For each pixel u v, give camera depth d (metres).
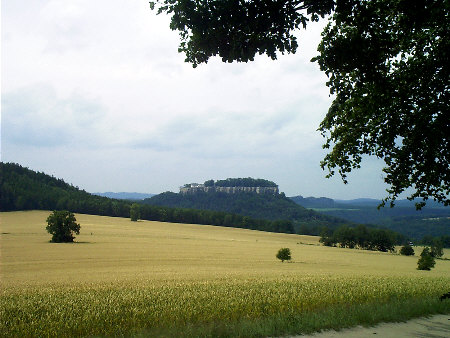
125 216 159.12
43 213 137.38
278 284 24.44
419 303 11.65
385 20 7.69
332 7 6.50
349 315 9.85
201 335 8.20
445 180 8.91
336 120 9.88
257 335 8.12
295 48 6.70
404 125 8.97
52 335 12.02
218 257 58.53
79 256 52.53
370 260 67.38
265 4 6.37
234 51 6.59
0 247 61.78
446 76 8.08
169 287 22.80
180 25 6.62
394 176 9.71
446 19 7.53
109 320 13.24
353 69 7.31
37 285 25.38
